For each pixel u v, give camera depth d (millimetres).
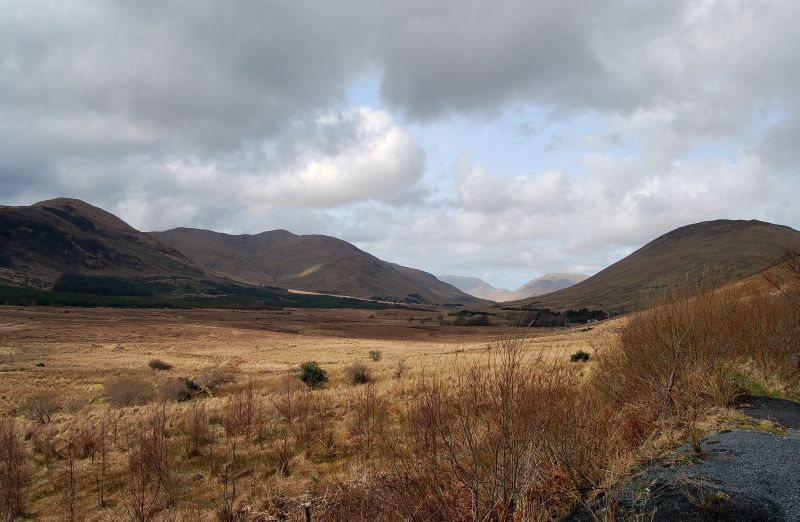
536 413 4902
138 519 8023
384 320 168250
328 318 169000
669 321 8906
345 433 12430
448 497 4984
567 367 5996
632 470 5684
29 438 15328
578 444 5770
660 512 4453
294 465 10719
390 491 5773
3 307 129000
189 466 11156
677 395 8117
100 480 10680
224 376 34344
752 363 11172
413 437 6012
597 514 4777
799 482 4625
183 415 16125
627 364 9570
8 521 8789
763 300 12227
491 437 4785
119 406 25281
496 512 4770
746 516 4086
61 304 150000
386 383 20125
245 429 13812
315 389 24062
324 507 7391
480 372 5121
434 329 127750
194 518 8164
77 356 59281
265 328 115000
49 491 10336
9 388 34438
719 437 6359
